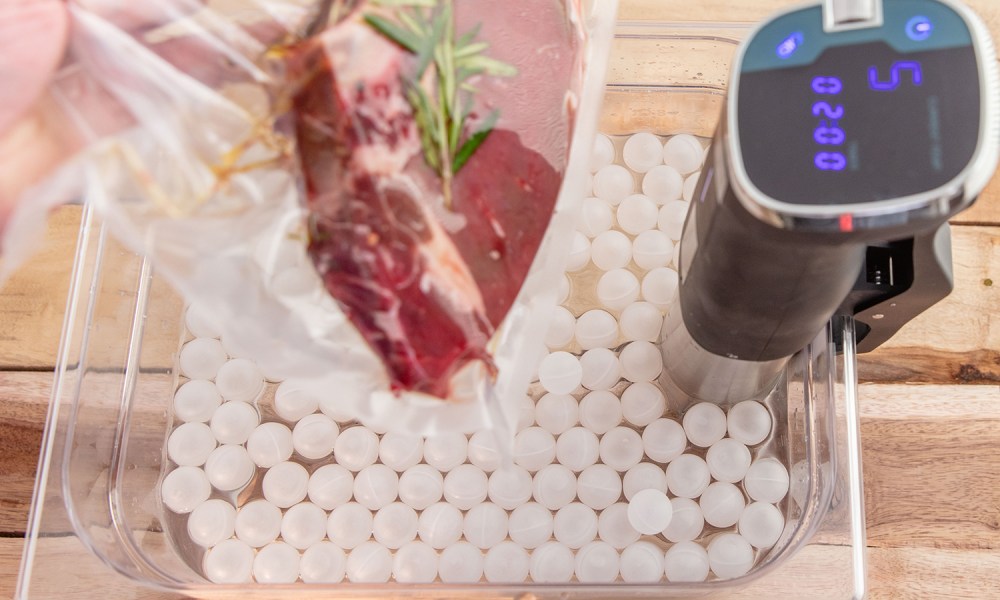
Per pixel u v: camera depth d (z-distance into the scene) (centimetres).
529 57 62
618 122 75
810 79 56
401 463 70
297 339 60
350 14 59
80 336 69
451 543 70
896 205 54
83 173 57
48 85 57
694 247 62
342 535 70
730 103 56
